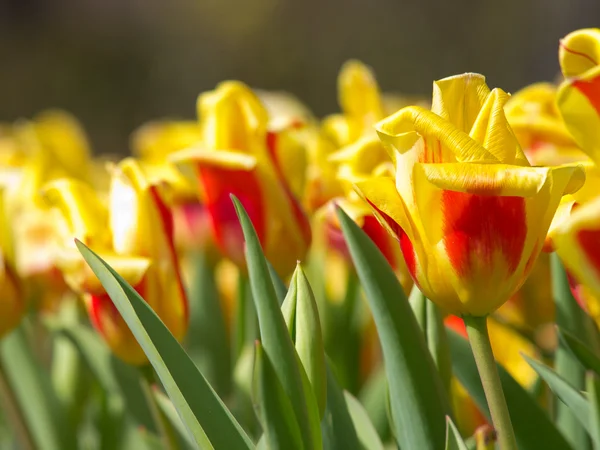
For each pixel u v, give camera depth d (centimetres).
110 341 93
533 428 90
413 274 83
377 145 97
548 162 94
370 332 112
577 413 86
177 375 84
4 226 99
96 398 112
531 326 98
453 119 83
